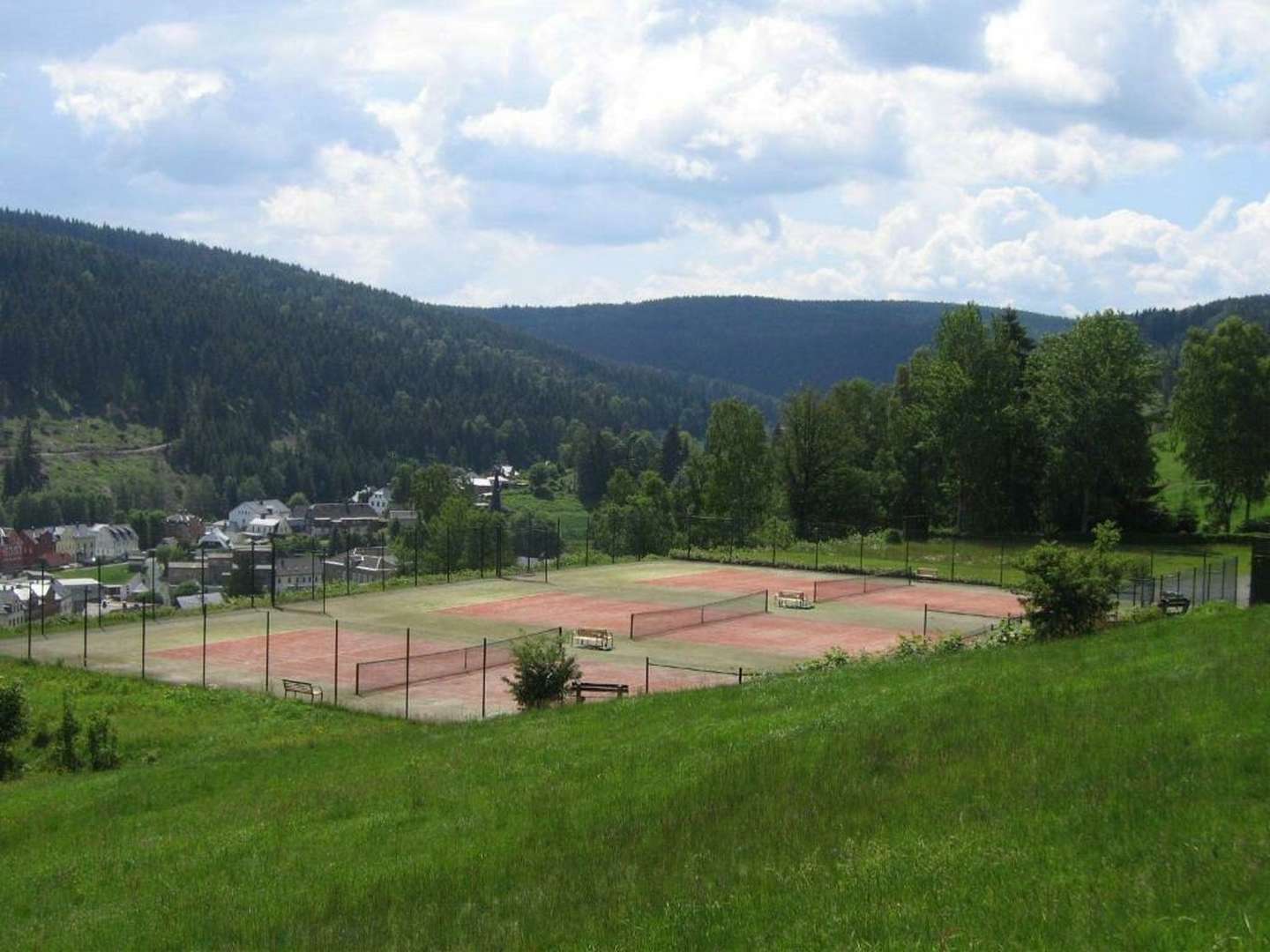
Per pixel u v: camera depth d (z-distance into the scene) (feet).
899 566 281.33
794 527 376.07
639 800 59.00
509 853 54.03
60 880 65.21
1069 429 331.77
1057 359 338.54
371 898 50.80
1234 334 316.40
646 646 175.52
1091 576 117.91
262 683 148.05
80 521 598.34
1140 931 31.07
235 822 73.61
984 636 161.79
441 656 165.68
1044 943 31.53
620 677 150.61
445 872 52.80
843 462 399.44
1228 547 301.84
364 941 45.70
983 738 58.03
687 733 75.92
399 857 57.57
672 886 43.96
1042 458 357.61
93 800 87.40
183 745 117.08
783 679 107.76
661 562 297.94
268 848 64.13
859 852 43.42
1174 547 302.25
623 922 40.96
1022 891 35.81
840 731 66.44
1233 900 32.35
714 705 90.58
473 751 84.79
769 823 50.08
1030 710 63.21
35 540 523.29
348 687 145.38
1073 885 35.55
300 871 58.18
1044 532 352.49
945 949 32.14
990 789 48.75
